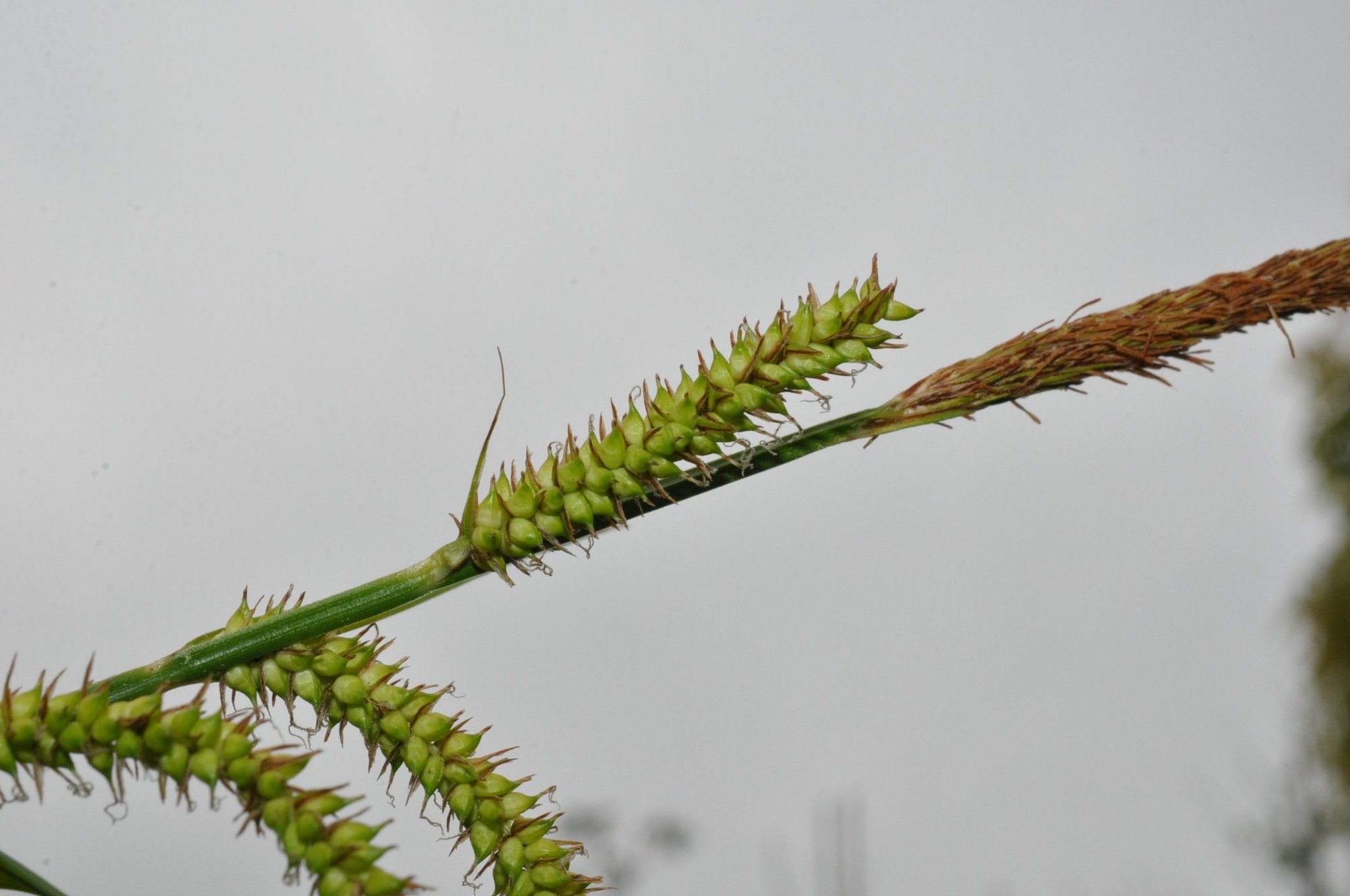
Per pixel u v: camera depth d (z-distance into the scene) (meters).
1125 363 0.26
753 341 0.26
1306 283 0.25
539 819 0.26
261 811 0.24
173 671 0.25
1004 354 0.26
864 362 0.26
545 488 0.26
